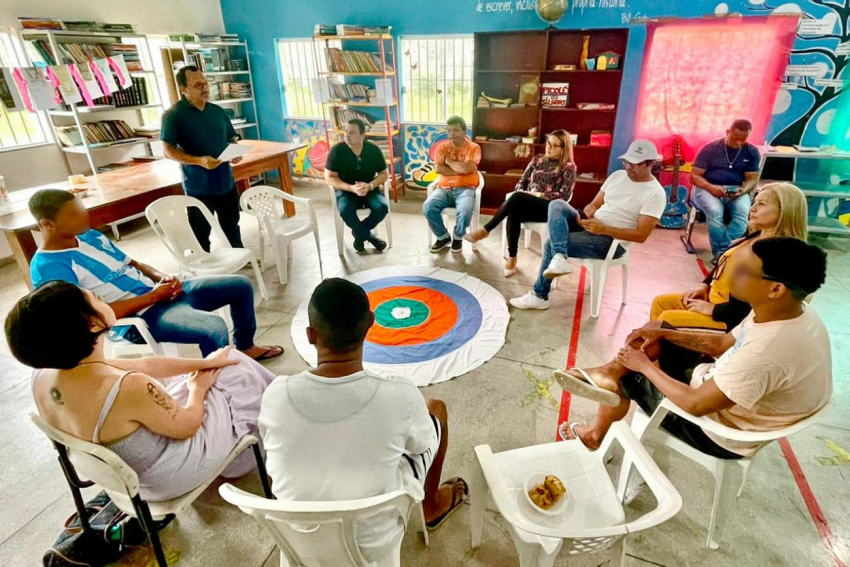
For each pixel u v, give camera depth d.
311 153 6.31
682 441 1.58
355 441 1.06
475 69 4.84
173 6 5.36
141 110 5.22
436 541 1.67
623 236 2.84
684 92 4.46
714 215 3.72
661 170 4.62
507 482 1.42
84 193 3.29
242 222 5.15
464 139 3.99
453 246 4.18
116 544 1.60
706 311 2.08
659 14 4.31
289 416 1.07
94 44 4.49
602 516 1.33
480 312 3.18
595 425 1.85
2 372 2.67
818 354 1.22
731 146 3.83
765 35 4.08
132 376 1.31
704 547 1.62
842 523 1.70
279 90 6.14
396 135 5.85
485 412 2.30
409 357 2.72
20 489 1.90
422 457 1.32
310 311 1.08
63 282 1.23
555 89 4.68
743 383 1.25
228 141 3.52
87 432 1.25
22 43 4.08
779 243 1.19
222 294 2.52
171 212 2.97
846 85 4.01
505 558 1.61
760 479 1.88
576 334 2.93
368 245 4.43
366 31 5.10
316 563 1.19
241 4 5.85
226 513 1.79
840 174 4.22
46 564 1.56
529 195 3.48
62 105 4.45
